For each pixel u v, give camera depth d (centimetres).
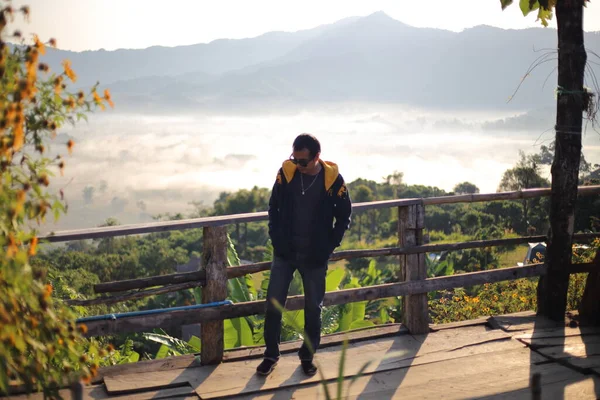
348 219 397
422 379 406
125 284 394
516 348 462
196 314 411
